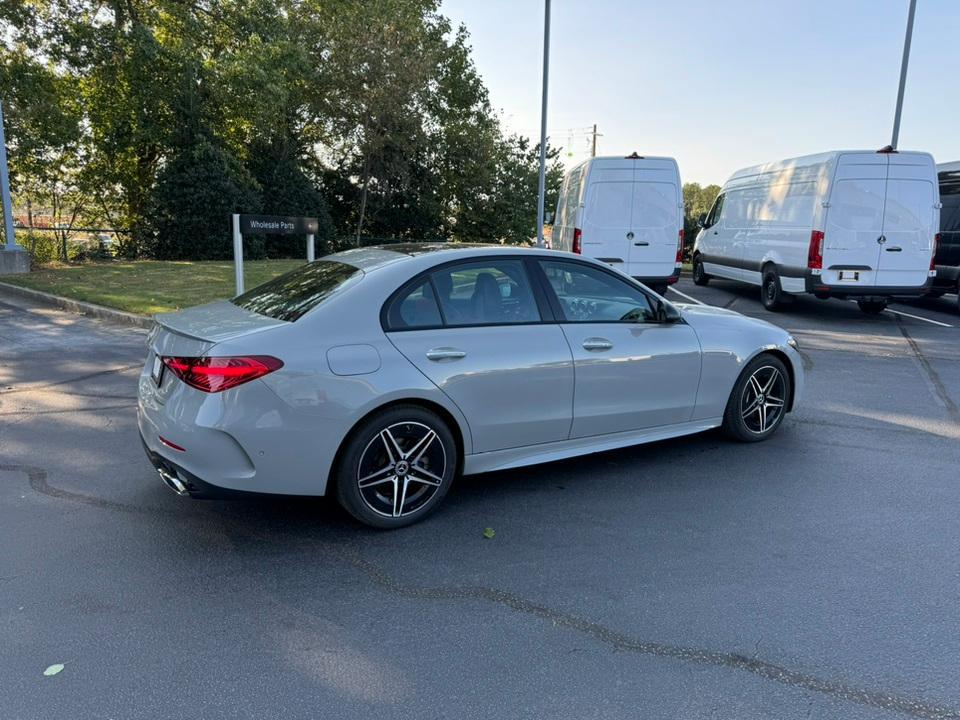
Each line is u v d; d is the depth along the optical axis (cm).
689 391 473
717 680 255
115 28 1836
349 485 355
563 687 251
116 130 2002
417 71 2372
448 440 381
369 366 349
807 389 680
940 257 1266
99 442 501
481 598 309
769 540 365
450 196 2964
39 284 1312
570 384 416
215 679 253
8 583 314
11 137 1633
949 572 333
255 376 325
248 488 333
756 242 1298
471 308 392
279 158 2372
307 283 399
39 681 249
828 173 1061
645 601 307
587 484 441
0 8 1650
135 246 2022
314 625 288
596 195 1233
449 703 242
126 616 291
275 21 2047
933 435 542
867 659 267
